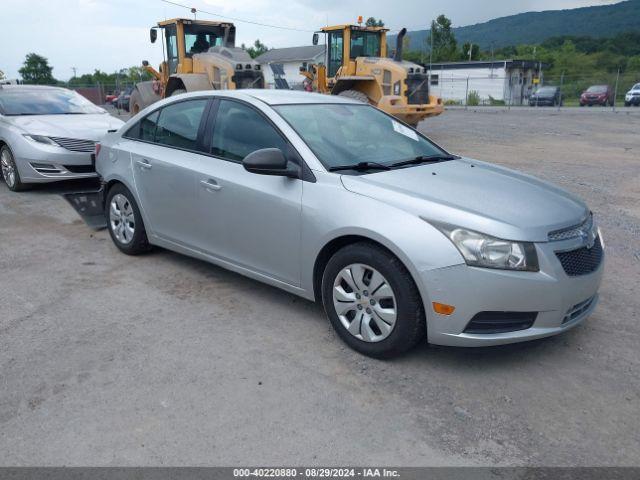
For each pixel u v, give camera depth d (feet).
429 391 10.75
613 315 14.11
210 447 9.17
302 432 9.55
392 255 11.24
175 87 51.06
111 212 18.67
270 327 13.38
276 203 13.09
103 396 10.54
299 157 13.03
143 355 12.05
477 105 143.64
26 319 13.82
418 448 9.17
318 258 12.55
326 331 13.17
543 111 108.68
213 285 15.97
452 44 247.70
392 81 50.49
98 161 19.07
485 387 10.90
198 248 15.70
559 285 10.80
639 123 74.38
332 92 54.03
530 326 10.96
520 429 9.66
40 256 18.54
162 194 16.33
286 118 13.88
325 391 10.73
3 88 30.91
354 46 54.75
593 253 11.94
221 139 14.97
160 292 15.48
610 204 26.17
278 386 10.89
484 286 10.46
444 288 10.60
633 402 10.43
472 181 12.87
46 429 9.60
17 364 11.68
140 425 9.71
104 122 29.09
